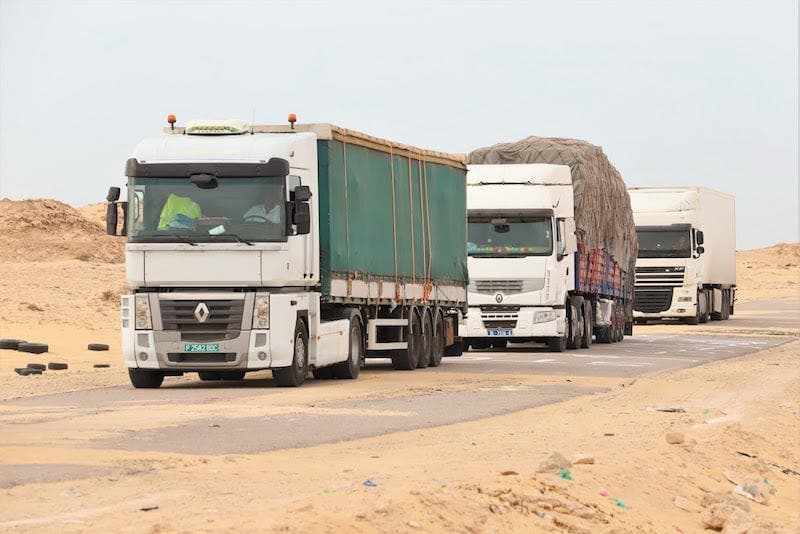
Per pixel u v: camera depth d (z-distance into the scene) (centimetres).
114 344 6519
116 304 8956
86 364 5450
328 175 4416
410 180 5238
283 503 1878
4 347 5800
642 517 2211
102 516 1784
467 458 2495
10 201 16012
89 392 4012
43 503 1894
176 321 4097
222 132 4216
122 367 5294
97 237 15500
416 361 5256
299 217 4097
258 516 1755
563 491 2192
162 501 1914
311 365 4312
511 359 6031
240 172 4094
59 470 2219
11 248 14262
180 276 4084
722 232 11775
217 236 4072
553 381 4584
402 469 2294
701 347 7238
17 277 10712
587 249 7094
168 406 3472
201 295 4097
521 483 2166
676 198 10269
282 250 4081
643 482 2439
